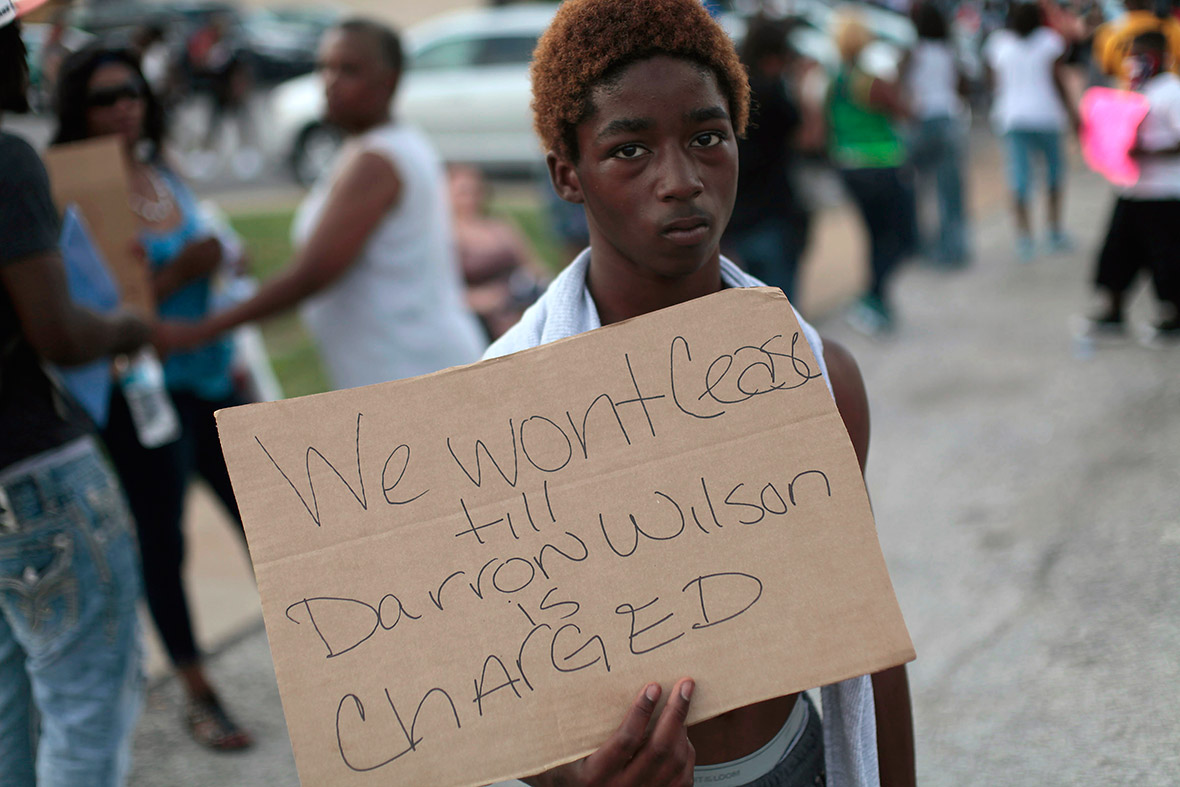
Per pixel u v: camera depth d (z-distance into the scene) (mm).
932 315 6836
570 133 1260
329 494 1193
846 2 12828
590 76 1209
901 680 1434
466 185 5844
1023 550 3709
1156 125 5336
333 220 2979
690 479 1218
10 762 1931
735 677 1173
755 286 1386
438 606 1176
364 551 1182
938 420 5055
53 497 1885
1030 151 7879
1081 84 7934
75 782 1930
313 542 1178
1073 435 4625
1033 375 5484
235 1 20719
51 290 1838
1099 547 3629
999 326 6422
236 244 3500
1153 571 3406
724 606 1188
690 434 1229
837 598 1191
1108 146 5531
